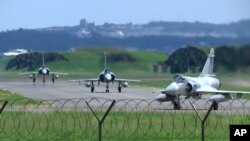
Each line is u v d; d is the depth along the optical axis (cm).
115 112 18375
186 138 13425
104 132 14125
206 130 14525
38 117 16500
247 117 17375
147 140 13200
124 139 13275
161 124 15162
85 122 15575
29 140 13062
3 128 14162
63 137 13412
